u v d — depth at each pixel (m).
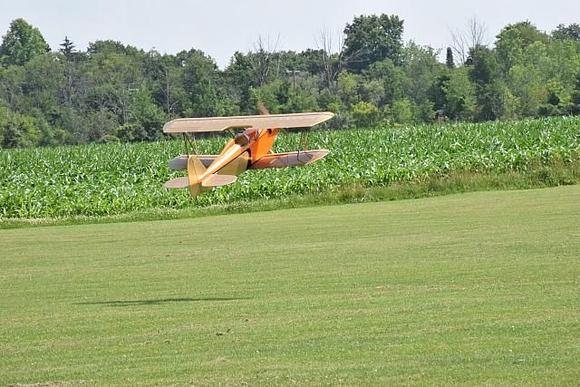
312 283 53.22
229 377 33.16
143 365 35.78
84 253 73.69
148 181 130.00
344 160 133.00
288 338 39.00
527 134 152.62
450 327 38.88
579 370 31.31
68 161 170.50
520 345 35.12
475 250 62.00
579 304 42.06
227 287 53.69
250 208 104.12
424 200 102.06
